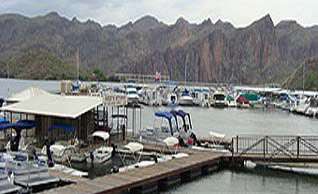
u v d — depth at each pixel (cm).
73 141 3622
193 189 2841
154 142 4009
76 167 3275
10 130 4006
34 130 3922
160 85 13525
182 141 4006
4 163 2600
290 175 3284
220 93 11025
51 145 3438
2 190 2338
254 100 11144
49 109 3834
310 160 3388
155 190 2778
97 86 10262
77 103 4025
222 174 3278
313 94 11919
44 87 14975
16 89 13112
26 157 2850
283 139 4316
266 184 3009
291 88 17988
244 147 3972
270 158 3428
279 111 10281
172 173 2880
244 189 2866
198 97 11175
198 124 6944
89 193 2311
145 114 8156
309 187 2948
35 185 2527
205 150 3709
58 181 2638
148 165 3044
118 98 4438
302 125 7450
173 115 4509
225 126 6844
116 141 4022
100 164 3362
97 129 4131
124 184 2516
